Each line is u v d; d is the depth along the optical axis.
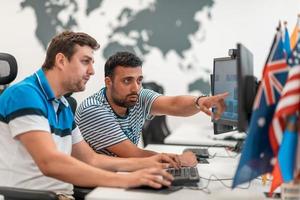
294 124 1.14
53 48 1.67
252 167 1.22
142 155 1.95
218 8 4.18
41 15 4.38
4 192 1.41
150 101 2.31
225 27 4.18
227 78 2.11
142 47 4.31
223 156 2.21
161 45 4.29
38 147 1.48
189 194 1.34
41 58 4.41
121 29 4.32
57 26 4.38
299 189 1.18
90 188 1.58
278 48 1.26
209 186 1.47
